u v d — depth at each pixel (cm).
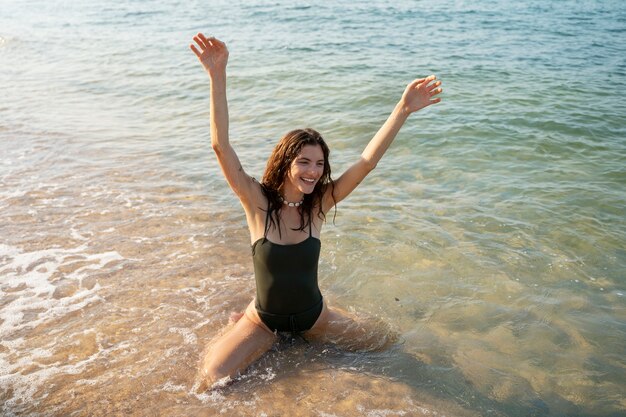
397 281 487
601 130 877
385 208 626
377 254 530
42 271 500
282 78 1254
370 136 880
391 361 387
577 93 1095
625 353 394
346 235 565
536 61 1415
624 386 363
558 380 369
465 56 1483
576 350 399
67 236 569
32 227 588
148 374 366
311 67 1355
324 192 380
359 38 1786
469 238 555
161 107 1123
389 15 2319
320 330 405
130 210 636
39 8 3045
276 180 369
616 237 551
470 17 2253
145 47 1791
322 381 365
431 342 409
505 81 1200
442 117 951
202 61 345
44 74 1464
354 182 378
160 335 409
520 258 518
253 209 375
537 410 343
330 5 2661
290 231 374
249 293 469
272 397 348
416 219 597
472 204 630
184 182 725
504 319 434
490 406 346
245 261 525
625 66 1352
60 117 1058
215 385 355
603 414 340
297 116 993
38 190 693
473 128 891
